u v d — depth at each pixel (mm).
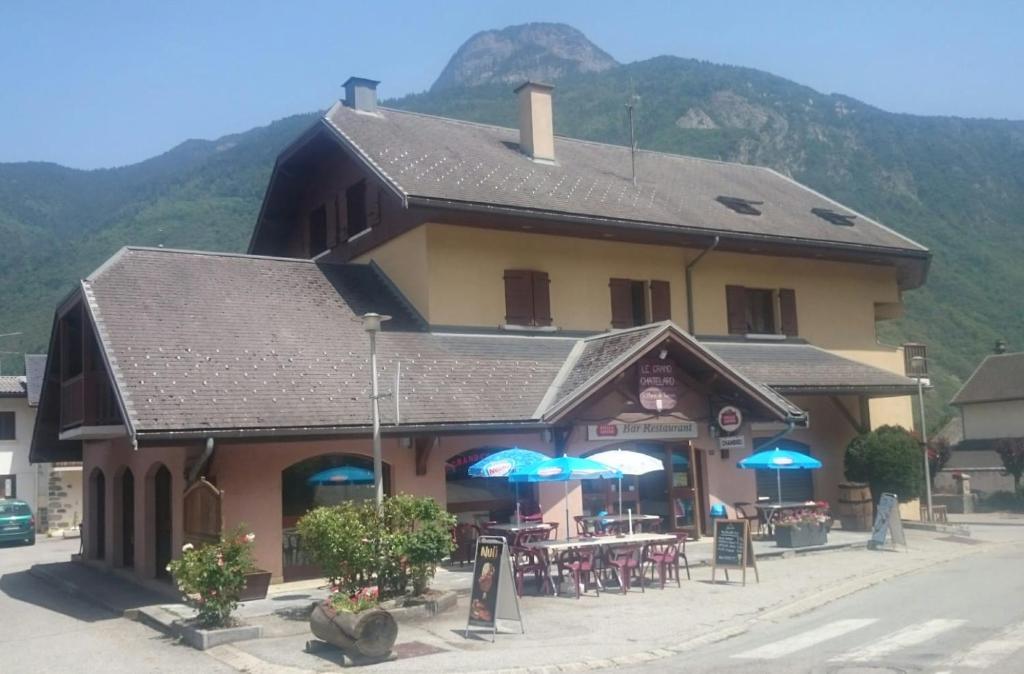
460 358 19328
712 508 20453
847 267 27703
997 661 9445
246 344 17172
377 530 13312
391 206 21562
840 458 25609
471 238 20969
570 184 23625
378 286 21391
